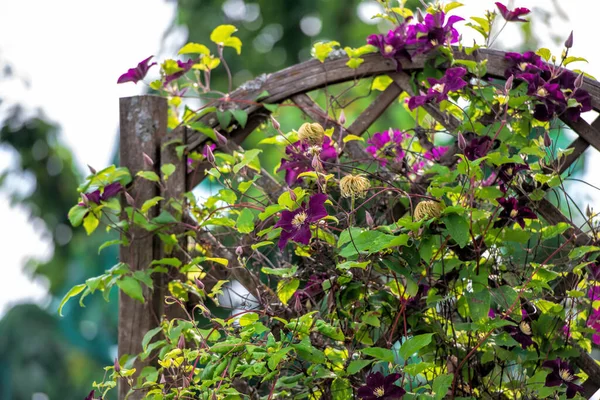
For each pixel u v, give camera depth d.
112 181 3.29
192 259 3.27
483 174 2.80
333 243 2.79
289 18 9.24
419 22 3.12
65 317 12.12
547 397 2.85
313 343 2.87
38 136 9.90
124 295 3.34
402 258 2.71
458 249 2.85
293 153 2.95
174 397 2.73
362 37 8.97
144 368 3.12
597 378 2.94
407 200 3.08
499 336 2.80
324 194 2.58
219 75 9.05
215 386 2.68
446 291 2.80
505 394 2.94
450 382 2.59
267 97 3.31
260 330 2.58
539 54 3.04
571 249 2.94
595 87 2.98
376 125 8.22
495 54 3.07
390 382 2.58
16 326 11.24
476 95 3.02
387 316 2.88
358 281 2.84
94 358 12.02
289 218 2.57
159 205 3.37
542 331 2.87
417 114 3.22
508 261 2.90
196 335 2.93
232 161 3.08
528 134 2.96
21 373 11.05
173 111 3.71
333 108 3.29
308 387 2.87
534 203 2.94
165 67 3.45
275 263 3.42
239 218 2.79
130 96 3.42
